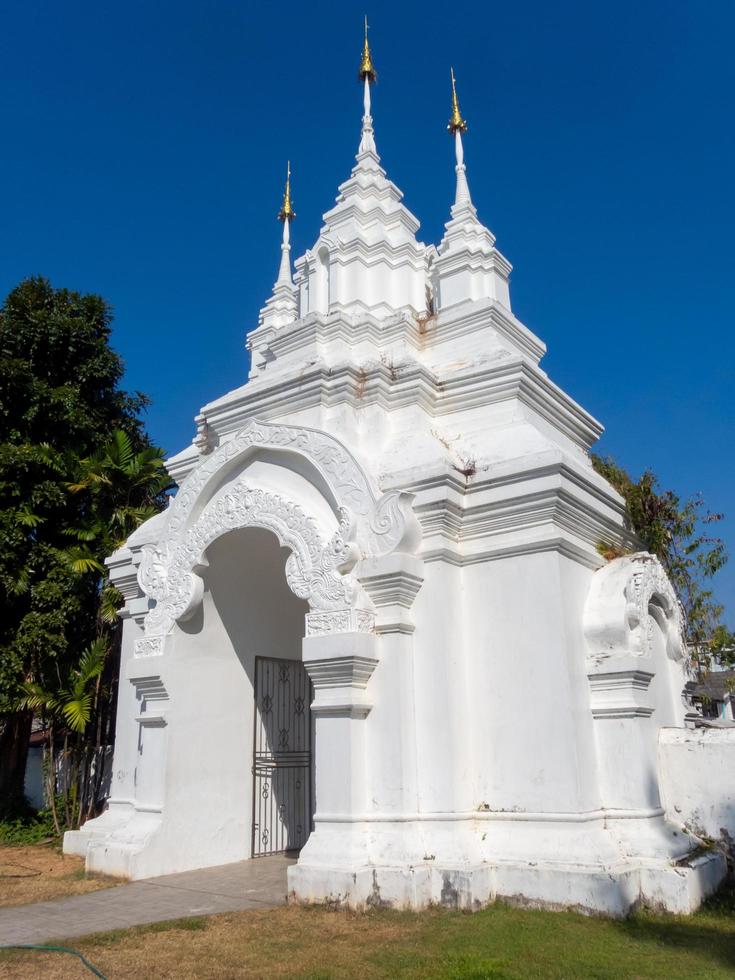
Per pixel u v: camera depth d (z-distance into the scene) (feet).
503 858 25.77
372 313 40.42
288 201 57.00
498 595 28.89
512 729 27.43
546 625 27.66
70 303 61.87
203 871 32.24
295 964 19.69
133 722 38.86
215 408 38.91
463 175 44.60
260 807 35.91
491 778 27.35
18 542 49.60
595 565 30.73
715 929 22.44
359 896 24.70
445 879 24.98
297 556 30.09
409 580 28.25
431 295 43.50
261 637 37.55
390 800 26.40
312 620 28.86
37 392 54.85
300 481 32.17
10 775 52.54
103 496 54.85
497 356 35.01
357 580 28.76
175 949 21.07
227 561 34.94
